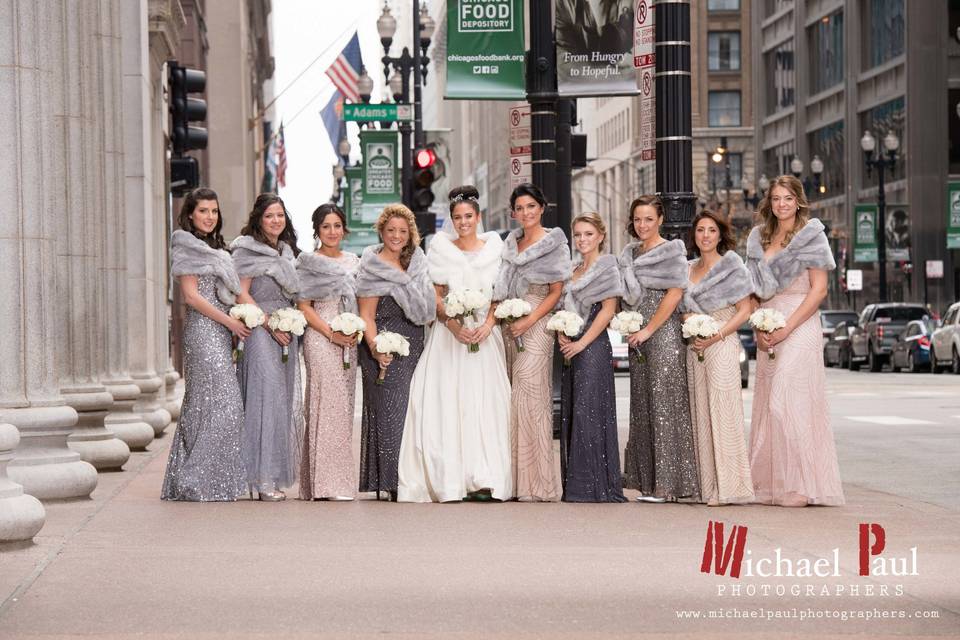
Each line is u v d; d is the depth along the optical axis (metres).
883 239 58.81
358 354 13.22
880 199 58.81
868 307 51.06
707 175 108.56
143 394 20.53
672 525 11.05
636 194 114.38
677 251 12.46
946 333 43.59
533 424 12.64
